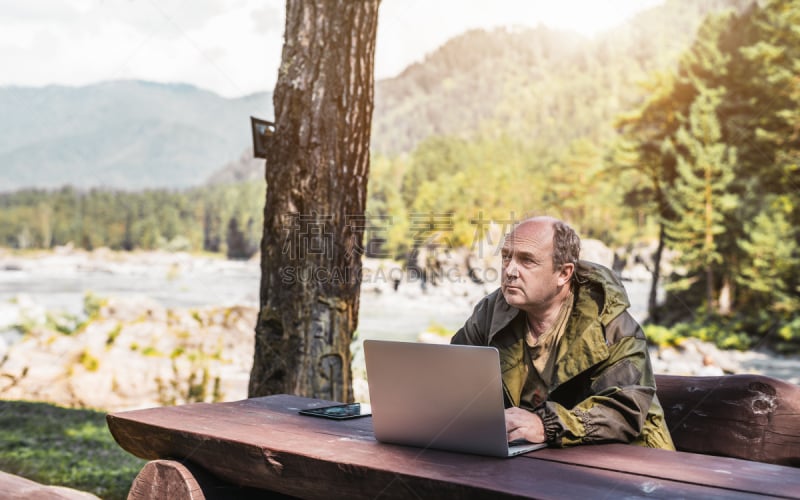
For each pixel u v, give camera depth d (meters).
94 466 4.64
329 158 3.63
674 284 19.42
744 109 19.31
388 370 1.67
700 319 18.20
